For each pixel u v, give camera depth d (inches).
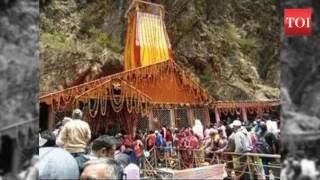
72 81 738.2
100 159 109.2
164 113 618.2
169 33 948.0
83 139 165.3
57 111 472.1
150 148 426.6
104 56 789.2
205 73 950.4
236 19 1106.7
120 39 870.4
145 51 683.4
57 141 163.0
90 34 862.5
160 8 724.7
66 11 878.4
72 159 101.6
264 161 279.6
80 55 765.3
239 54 1013.2
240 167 278.4
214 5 1047.0
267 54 1077.8
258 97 923.4
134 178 119.0
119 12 887.7
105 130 544.1
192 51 952.9
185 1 976.3
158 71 621.6
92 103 534.6
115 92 541.0
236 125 319.6
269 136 316.2
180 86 652.7
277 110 751.1
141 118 580.7
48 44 745.6
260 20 1125.1
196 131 505.0
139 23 689.6
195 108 668.1
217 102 697.6
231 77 960.9
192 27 970.1
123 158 161.0
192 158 393.7
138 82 587.8
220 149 339.3
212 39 987.3
